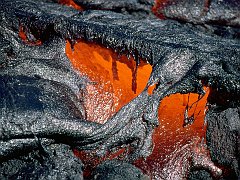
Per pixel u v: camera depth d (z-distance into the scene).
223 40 4.41
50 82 4.00
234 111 3.90
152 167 3.89
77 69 4.41
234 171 3.87
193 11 5.21
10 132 3.40
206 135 4.09
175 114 4.30
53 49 4.48
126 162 3.77
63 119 3.58
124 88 4.39
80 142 3.70
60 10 4.81
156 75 3.87
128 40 4.17
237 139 3.84
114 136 3.78
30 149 3.53
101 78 4.41
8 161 3.53
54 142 3.62
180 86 3.83
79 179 3.48
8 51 4.38
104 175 3.55
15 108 3.48
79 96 4.23
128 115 3.79
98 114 4.25
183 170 3.97
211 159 4.04
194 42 4.20
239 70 3.88
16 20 4.62
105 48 4.32
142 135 3.84
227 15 5.23
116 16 4.66
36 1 5.03
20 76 3.93
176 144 4.10
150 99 3.83
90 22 4.45
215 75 3.80
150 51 4.08
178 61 3.93
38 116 3.50
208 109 4.04
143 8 5.24
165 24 4.61
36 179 3.36
